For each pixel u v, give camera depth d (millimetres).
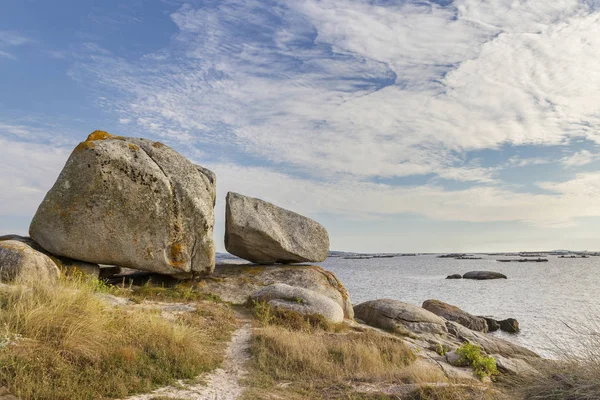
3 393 7789
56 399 8062
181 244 20984
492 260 180125
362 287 59969
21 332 9781
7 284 13508
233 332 15359
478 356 15070
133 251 20031
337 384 11281
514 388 9242
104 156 19406
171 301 18922
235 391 10180
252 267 24906
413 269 116062
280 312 18000
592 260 171125
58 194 19156
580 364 8273
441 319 21844
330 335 16109
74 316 10852
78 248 19328
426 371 12516
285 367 12242
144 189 20062
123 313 12961
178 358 11172
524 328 28984
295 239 24984
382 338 16297
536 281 69938
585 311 33750
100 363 9734
